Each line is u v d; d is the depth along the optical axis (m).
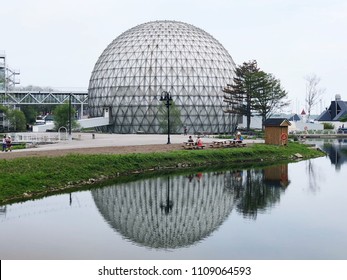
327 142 111.94
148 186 43.84
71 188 42.22
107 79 134.50
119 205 35.94
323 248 25.17
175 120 121.00
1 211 33.34
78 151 57.69
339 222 30.41
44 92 150.12
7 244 25.89
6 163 44.41
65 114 112.12
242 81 120.19
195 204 36.47
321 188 43.03
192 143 67.81
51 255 24.16
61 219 31.44
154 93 127.88
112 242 26.61
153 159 56.44
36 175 41.81
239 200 37.81
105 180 46.81
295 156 71.56
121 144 72.12
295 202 36.78
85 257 23.97
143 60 130.50
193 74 129.12
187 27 141.12
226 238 27.27
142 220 31.66
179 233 28.47
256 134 113.81
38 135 84.69
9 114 127.38
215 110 130.25
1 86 151.00
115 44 140.12
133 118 129.38
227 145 72.62
